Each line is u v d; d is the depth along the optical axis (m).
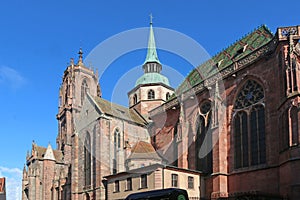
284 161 43.41
